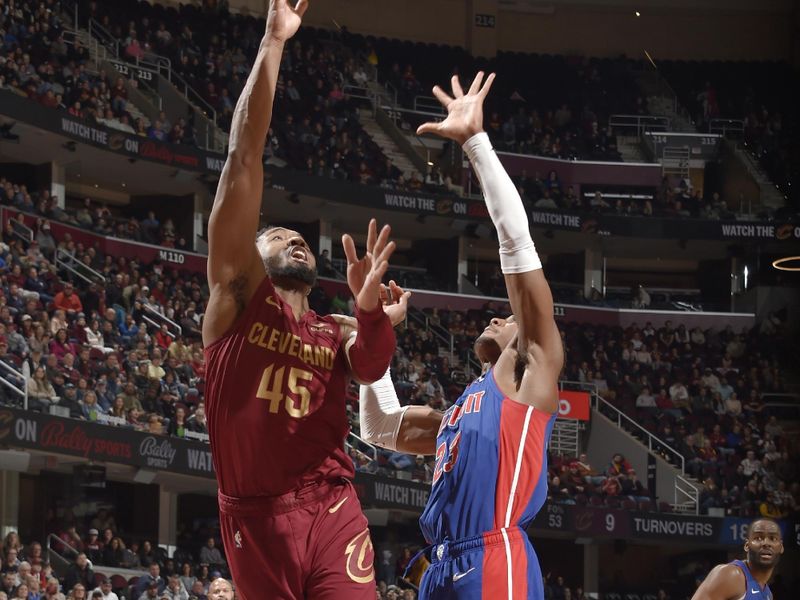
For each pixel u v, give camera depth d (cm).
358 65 3712
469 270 3741
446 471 480
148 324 2447
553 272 3712
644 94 3906
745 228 3522
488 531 467
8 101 2531
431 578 475
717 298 3712
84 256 2536
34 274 2270
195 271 2862
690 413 3172
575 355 3294
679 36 4025
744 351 3419
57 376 2036
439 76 3825
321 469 408
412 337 3031
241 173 404
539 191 3531
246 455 402
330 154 3303
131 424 2112
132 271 2586
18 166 2880
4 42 2688
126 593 1903
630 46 4016
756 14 4016
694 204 3594
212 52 3362
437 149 3681
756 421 3209
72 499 2241
